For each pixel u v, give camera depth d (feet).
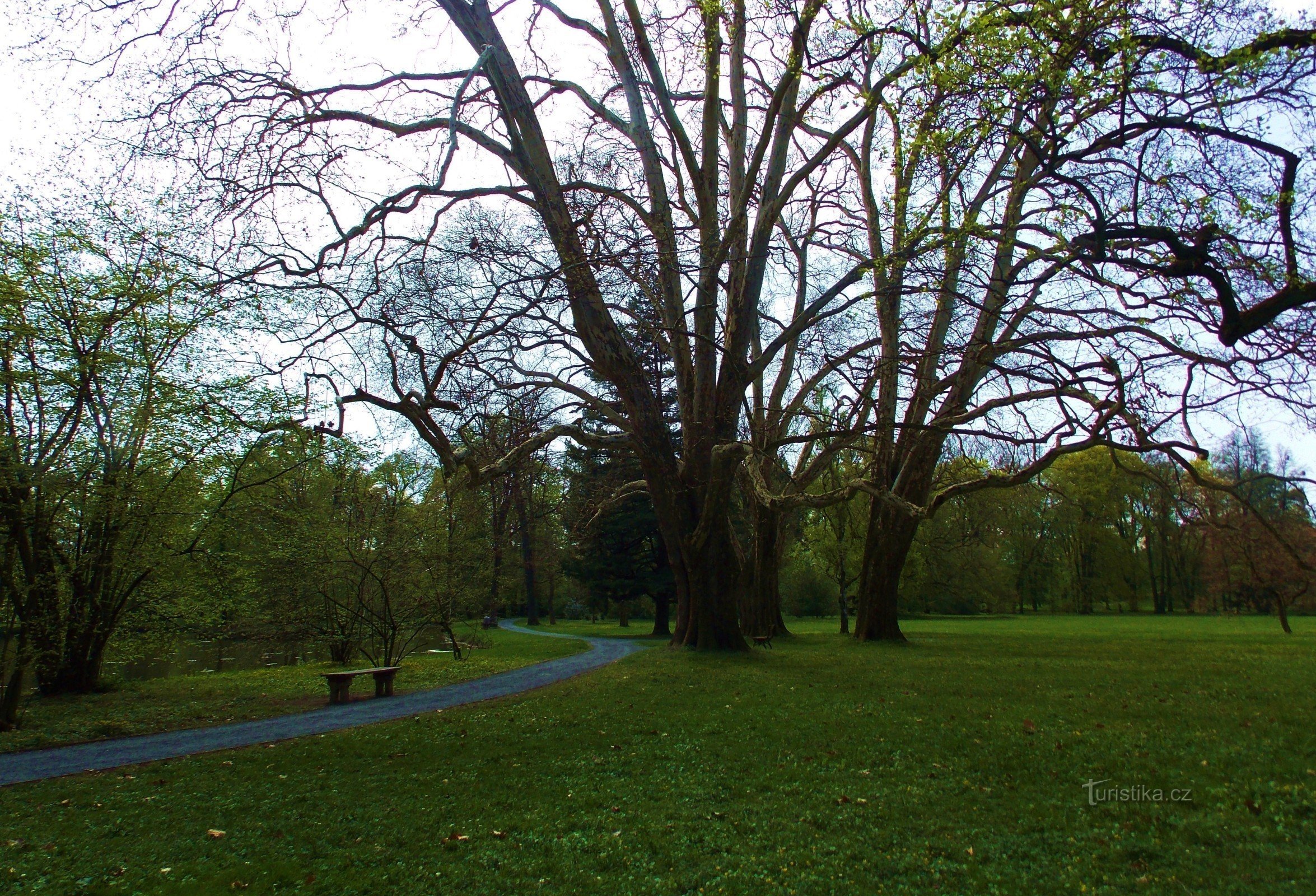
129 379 52.31
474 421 48.01
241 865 18.79
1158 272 30.12
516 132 53.36
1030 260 36.42
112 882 17.78
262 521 63.57
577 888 17.07
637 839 19.95
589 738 32.81
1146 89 30.63
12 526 42.55
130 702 50.47
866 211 77.05
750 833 20.26
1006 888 16.40
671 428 111.96
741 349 63.41
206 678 67.31
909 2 36.37
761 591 96.02
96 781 28.02
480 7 53.57
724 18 48.96
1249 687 42.27
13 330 44.91
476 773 27.40
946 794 23.27
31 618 42.06
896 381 78.54
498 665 71.92
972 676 50.42
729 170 68.59
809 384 86.22
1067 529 191.01
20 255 46.55
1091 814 21.04
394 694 52.06
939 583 169.48
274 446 47.09
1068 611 212.02
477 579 86.89
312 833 21.08
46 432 49.32
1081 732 30.89
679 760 28.14
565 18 61.77
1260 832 19.12
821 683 47.47
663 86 58.49
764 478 91.81
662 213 53.01
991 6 30.55
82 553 55.01
